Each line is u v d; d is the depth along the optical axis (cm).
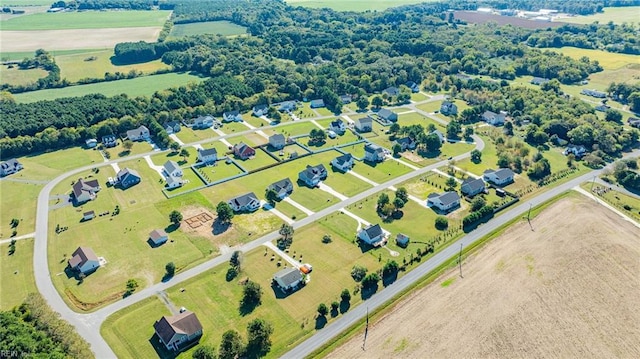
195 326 9269
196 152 17862
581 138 18400
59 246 12112
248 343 8962
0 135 17562
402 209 14012
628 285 10688
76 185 14675
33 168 16412
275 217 13525
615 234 12594
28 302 9650
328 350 8975
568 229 12812
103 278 10944
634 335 9356
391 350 8894
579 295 10350
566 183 15712
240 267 11250
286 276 10631
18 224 13062
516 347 8975
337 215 13650
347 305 10138
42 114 19125
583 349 9000
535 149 18562
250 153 17512
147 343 9131
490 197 14762
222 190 15050
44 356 7975
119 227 12962
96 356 8781
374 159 17200
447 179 15875
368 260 11656
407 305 10094
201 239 12450
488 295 10312
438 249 12100
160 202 14262
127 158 17300
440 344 9000
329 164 17000
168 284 10744
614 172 15988
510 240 12400
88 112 19738
